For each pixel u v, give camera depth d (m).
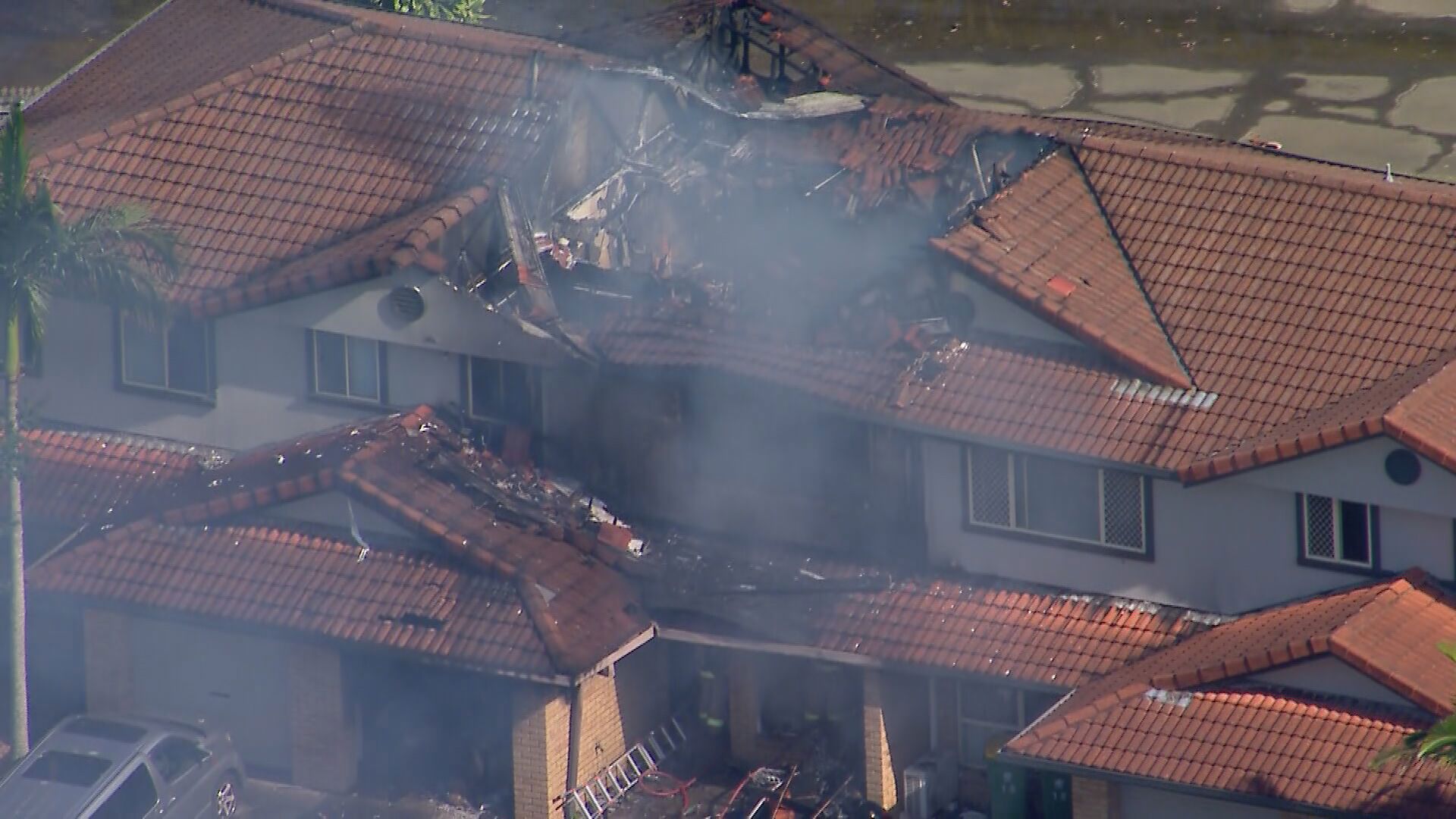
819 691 140.75
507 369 143.50
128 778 127.38
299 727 139.25
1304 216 137.12
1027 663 129.12
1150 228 139.88
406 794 139.00
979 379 133.00
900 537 136.00
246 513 140.88
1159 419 128.62
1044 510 132.00
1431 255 132.75
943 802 137.00
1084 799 125.75
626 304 143.25
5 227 130.25
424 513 137.38
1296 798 115.06
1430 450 118.94
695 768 142.25
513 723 133.88
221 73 160.62
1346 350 129.62
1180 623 128.88
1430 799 112.50
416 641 133.12
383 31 156.62
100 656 142.88
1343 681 118.88
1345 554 125.50
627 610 136.25
